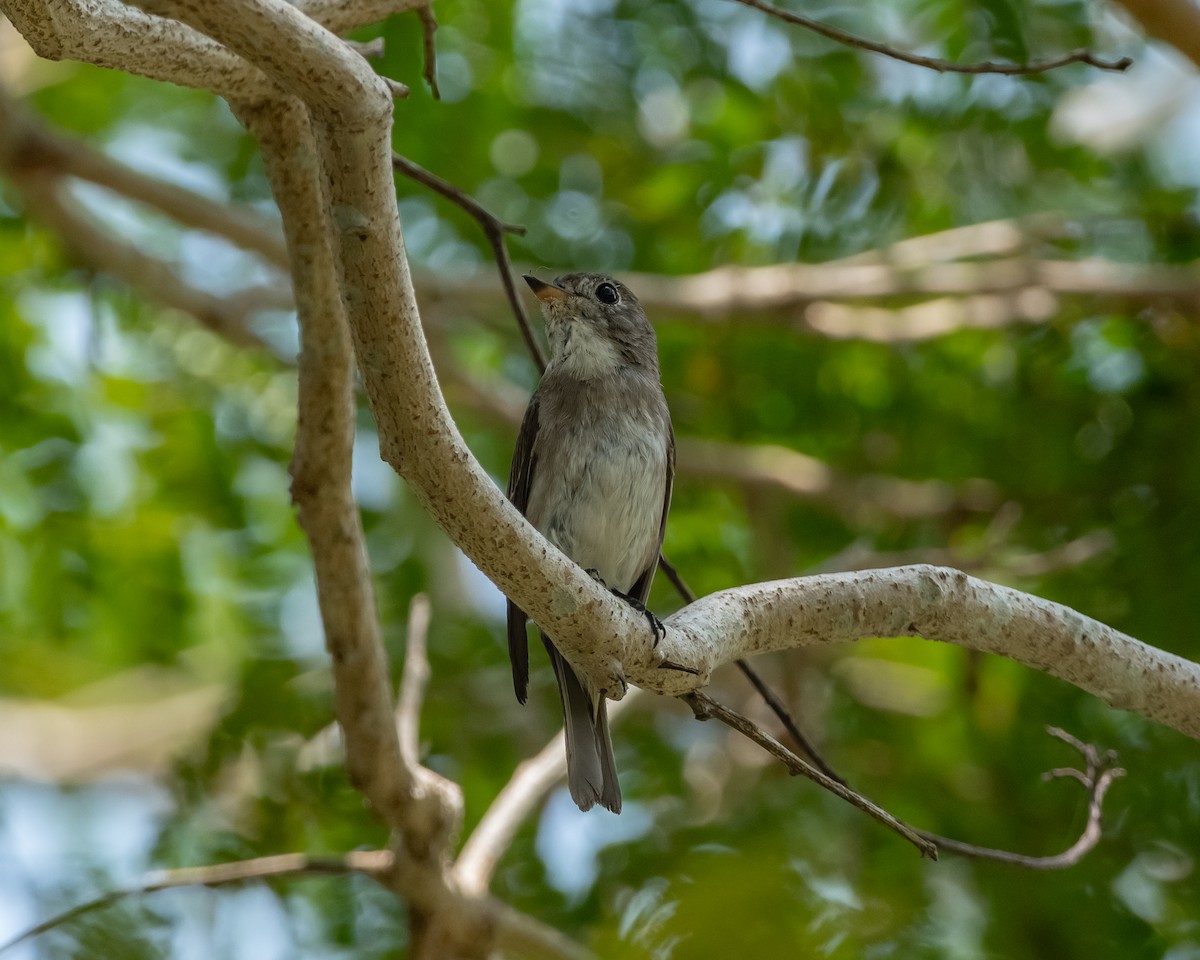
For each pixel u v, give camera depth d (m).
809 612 6.84
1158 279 13.25
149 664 13.16
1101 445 13.16
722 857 8.83
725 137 13.25
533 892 11.49
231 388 14.66
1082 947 10.89
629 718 13.05
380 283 5.41
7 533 12.98
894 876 11.11
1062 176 13.43
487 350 15.94
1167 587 12.12
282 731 11.41
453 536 6.07
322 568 8.41
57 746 15.24
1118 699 7.18
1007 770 11.81
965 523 13.55
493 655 13.02
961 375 14.10
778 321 13.65
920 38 12.85
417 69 12.63
